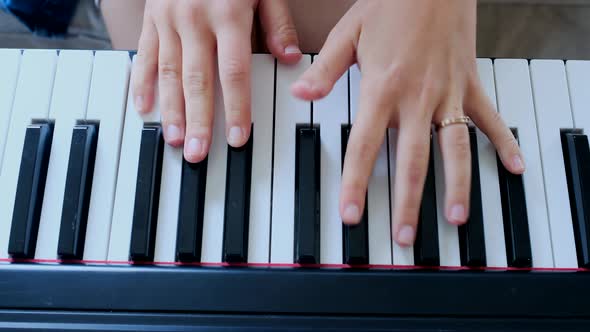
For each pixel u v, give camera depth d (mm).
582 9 888
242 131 547
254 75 573
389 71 549
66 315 519
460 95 556
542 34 875
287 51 572
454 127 545
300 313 520
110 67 570
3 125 559
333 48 568
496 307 522
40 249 538
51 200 545
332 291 522
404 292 522
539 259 541
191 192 540
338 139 559
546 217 548
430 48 555
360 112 548
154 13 597
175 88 570
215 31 575
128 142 559
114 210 542
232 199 539
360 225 535
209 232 540
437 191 550
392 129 562
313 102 565
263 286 522
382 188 549
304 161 543
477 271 529
